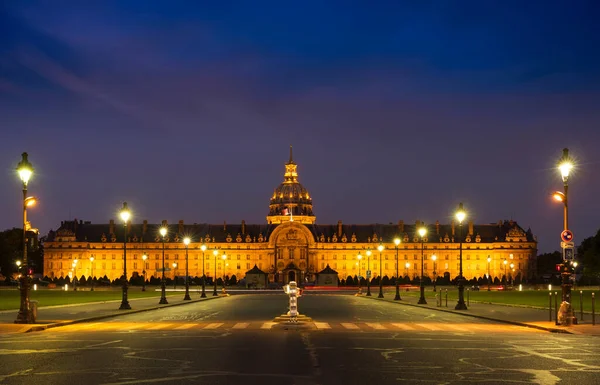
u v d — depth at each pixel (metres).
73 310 68.69
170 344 35.81
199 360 29.66
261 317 59.94
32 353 31.91
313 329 44.88
